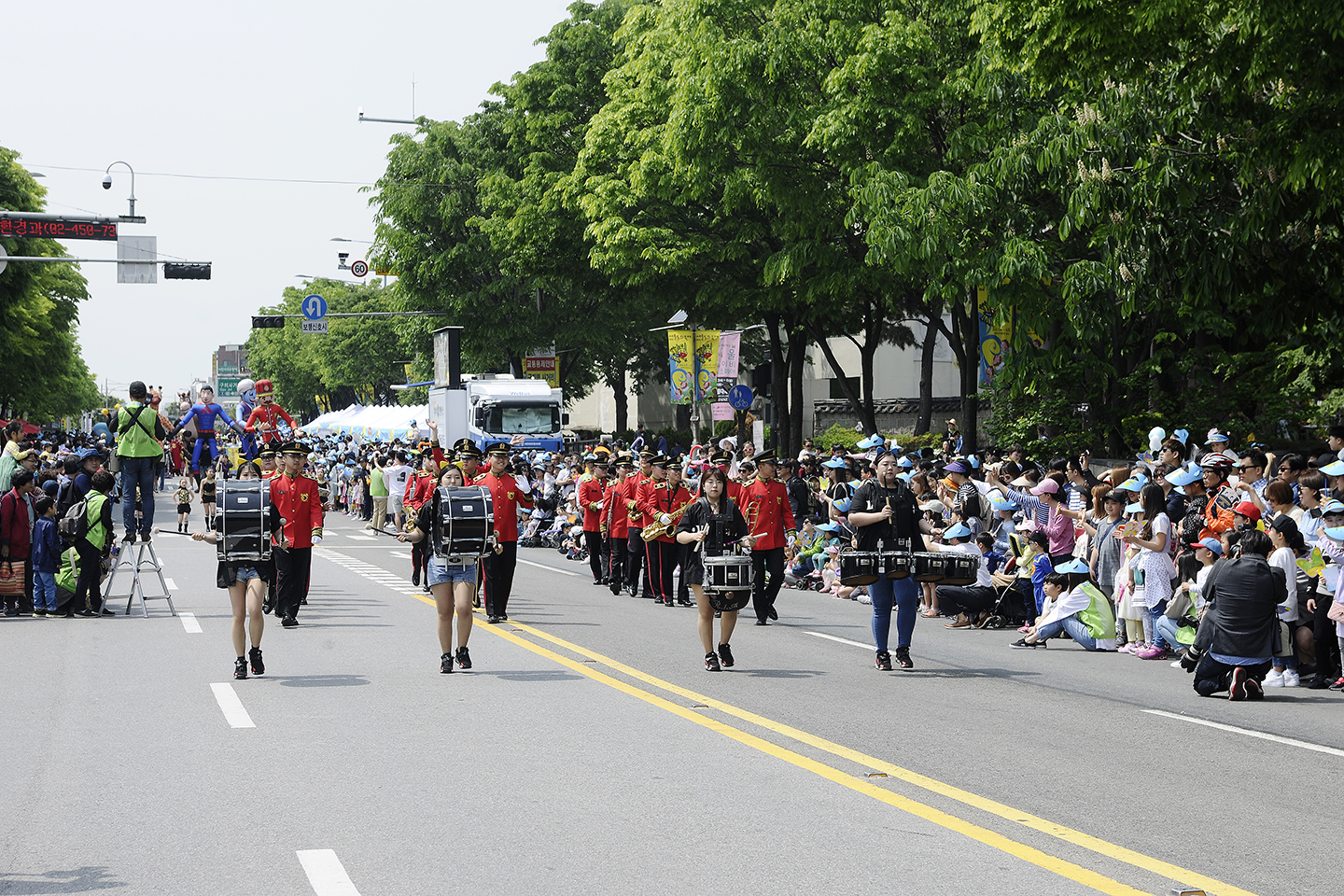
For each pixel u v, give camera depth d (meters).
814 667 15.05
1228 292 20.48
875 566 14.72
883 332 53.28
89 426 151.25
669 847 7.75
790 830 8.14
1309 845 7.92
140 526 22.16
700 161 35.25
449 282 63.16
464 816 8.45
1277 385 28.08
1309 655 14.40
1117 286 22.50
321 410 147.12
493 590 19.00
